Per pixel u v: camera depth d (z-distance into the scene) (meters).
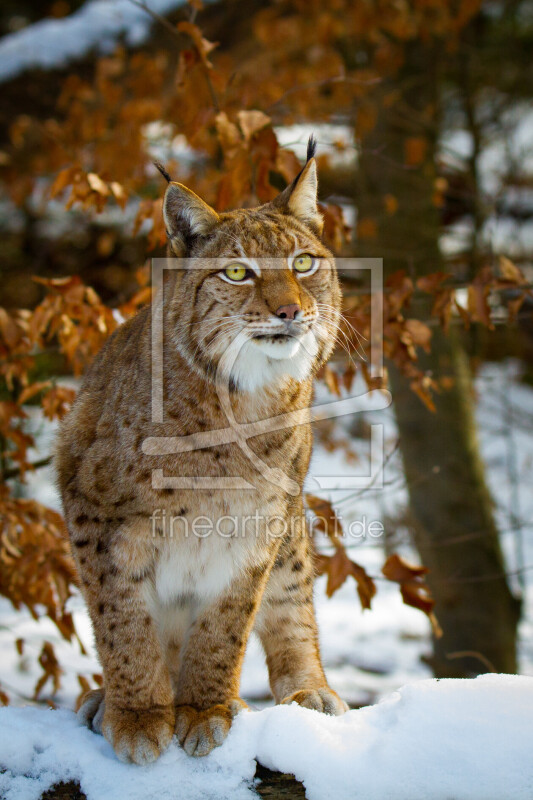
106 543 6.12
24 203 19.41
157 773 5.55
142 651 6.03
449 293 8.71
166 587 6.33
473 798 5.12
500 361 22.73
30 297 22.25
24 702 12.22
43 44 18.58
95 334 8.73
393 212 13.87
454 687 5.60
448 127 19.86
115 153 13.88
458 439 14.21
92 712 6.37
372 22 15.01
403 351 8.80
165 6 17.08
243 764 5.52
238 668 6.43
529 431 19.52
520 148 20.12
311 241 6.76
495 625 14.05
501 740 5.24
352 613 16.69
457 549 14.04
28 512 9.34
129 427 6.12
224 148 8.62
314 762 5.34
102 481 6.17
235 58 18.50
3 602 15.73
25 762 5.63
